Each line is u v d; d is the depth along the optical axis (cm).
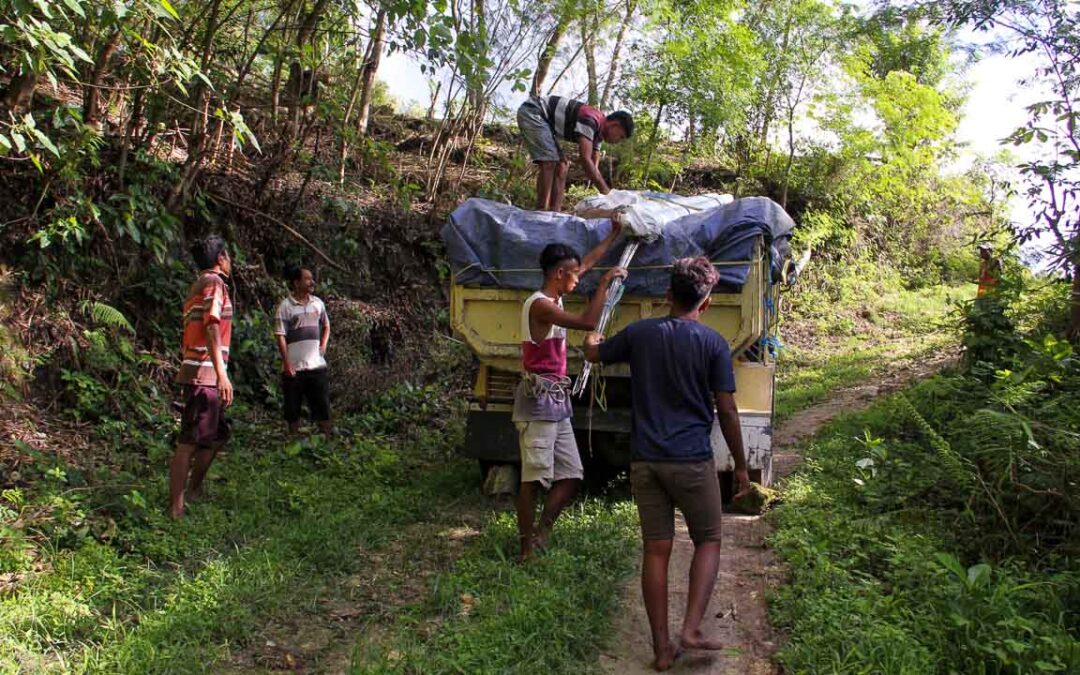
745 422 665
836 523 563
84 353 763
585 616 455
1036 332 893
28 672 378
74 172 765
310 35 1052
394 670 397
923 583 462
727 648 442
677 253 627
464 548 573
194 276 906
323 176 1097
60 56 545
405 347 1091
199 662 400
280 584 493
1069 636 401
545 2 1237
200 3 920
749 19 1845
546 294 530
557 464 541
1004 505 534
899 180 2053
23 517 523
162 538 540
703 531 427
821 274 1903
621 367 653
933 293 2070
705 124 1669
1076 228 776
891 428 859
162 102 843
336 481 699
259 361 910
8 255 762
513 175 1355
